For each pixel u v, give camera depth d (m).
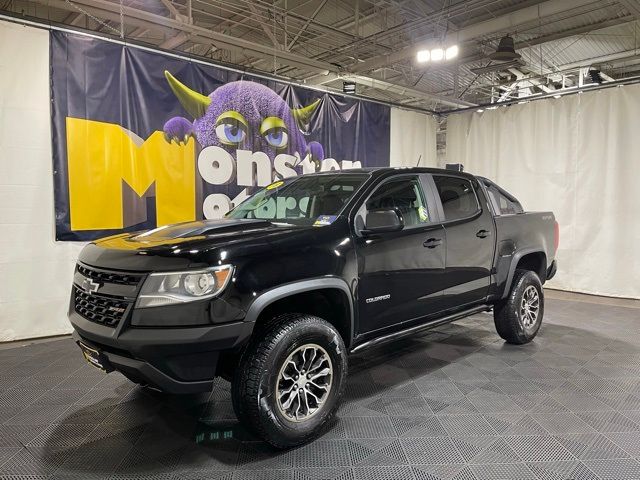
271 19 7.24
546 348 4.55
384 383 3.66
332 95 7.62
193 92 5.94
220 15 7.87
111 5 5.53
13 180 4.72
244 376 2.48
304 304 2.97
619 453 2.62
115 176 5.32
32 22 4.73
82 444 2.73
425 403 3.29
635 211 7.07
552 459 2.56
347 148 7.91
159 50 5.61
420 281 3.46
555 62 9.41
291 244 2.71
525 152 8.27
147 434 2.86
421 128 9.29
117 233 5.36
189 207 5.97
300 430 2.64
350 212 3.12
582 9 7.02
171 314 2.33
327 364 2.80
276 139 6.85
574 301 6.90
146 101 5.54
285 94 6.93
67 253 5.04
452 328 5.28
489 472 2.43
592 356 4.31
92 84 5.13
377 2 7.30
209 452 2.64
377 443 2.74
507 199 4.77
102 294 2.55
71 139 5.00
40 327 4.91
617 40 8.32
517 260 4.37
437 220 3.67
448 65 9.26
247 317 2.43
